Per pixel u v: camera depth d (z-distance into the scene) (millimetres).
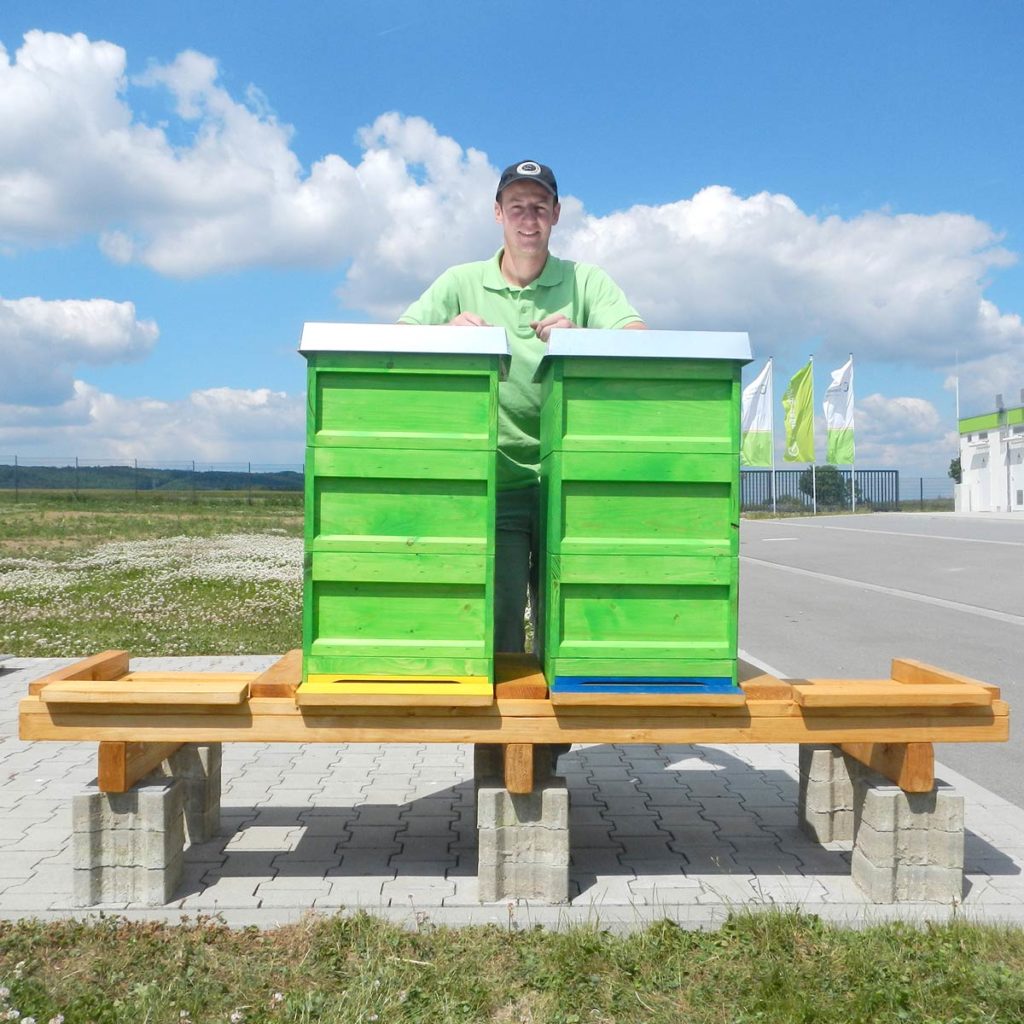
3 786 5223
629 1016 2820
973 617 11570
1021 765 5852
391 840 4340
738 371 3451
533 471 4293
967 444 45094
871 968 3043
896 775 3699
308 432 3381
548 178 4164
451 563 3406
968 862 4137
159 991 2893
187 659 8852
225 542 23031
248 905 3586
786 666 8820
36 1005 2822
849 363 39938
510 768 3531
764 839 4414
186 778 4277
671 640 3490
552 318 3965
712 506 3482
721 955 3150
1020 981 2939
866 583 15320
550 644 3502
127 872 3592
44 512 35594
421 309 4301
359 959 3115
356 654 3420
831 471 50688
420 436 3393
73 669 3801
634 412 3451
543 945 3223
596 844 4336
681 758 5938
